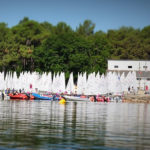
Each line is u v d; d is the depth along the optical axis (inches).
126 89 6456.7
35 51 7726.4
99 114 3213.6
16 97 5762.8
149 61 7844.5
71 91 6427.2
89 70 7416.3
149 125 2445.9
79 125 2384.4
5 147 1704.0
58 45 7578.7
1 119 2620.6
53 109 3715.6
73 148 1713.8
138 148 1729.8
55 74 7258.9
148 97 6053.2
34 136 1955.0
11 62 7869.1
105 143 1818.4
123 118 2888.8
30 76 6717.5
